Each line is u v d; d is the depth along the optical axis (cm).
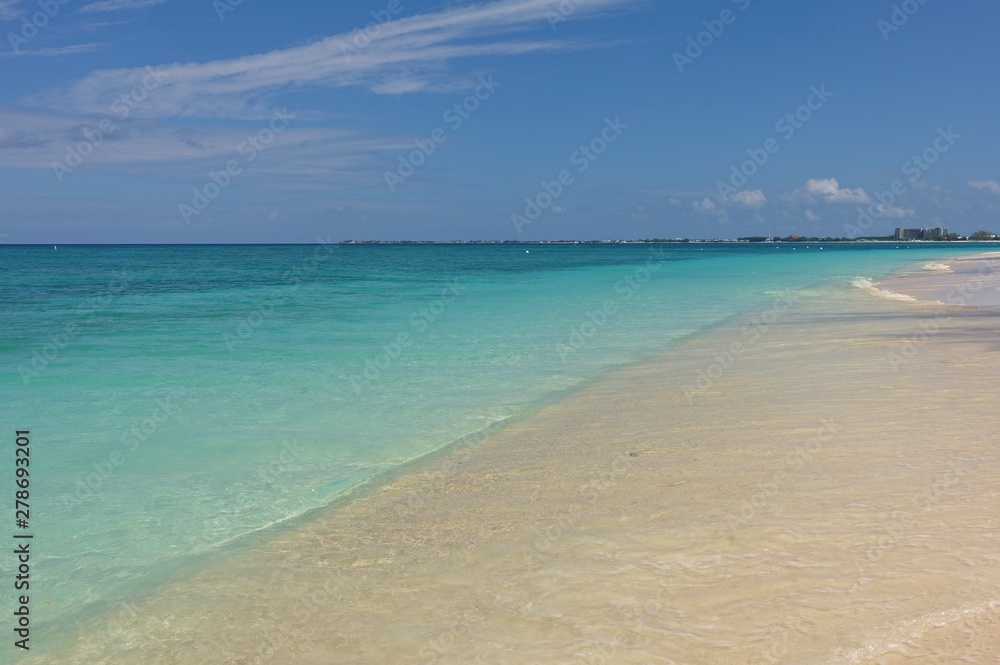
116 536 512
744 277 4119
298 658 354
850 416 758
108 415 859
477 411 890
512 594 403
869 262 6575
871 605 356
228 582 439
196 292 2930
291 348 1398
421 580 430
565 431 780
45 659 360
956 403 789
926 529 446
